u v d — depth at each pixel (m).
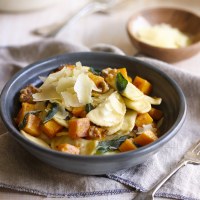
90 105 0.61
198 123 0.68
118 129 0.60
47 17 0.94
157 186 0.58
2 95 0.61
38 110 0.62
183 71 0.72
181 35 0.86
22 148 0.62
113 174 0.60
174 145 0.64
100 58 0.69
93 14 0.96
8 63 0.76
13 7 0.92
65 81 0.62
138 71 0.68
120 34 0.90
